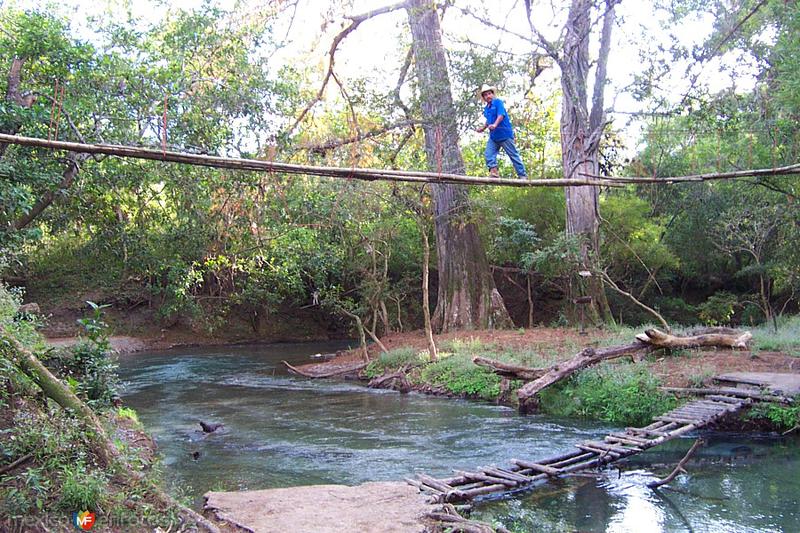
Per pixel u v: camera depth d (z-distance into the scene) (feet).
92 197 48.91
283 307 108.17
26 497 19.17
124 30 50.96
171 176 47.16
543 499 26.68
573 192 76.07
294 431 40.68
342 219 64.90
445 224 78.07
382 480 29.55
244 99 49.16
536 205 87.61
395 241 84.48
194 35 53.06
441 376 54.80
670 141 72.33
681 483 28.76
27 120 35.35
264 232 65.87
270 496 22.82
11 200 33.91
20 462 20.57
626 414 41.24
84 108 40.55
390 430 40.55
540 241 80.94
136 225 55.57
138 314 97.96
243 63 52.21
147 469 28.45
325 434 39.73
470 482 26.81
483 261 78.38
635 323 96.02
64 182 40.73
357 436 39.04
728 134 51.67
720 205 89.40
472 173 89.71
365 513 21.01
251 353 88.94
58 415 22.88
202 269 66.90
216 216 54.49
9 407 24.14
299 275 79.20
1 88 39.11
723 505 25.91
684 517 24.61
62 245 87.81
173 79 45.52
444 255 78.59
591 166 65.26
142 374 69.36
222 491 26.08
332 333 109.40
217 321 92.99
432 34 66.18
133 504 19.98
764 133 50.47
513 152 29.43
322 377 64.80
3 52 39.42
